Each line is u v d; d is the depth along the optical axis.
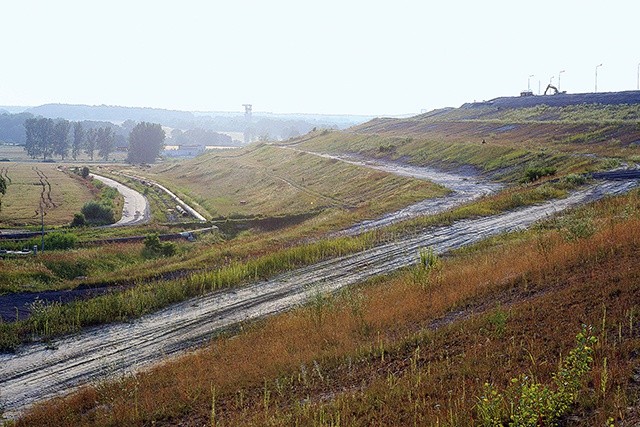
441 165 72.00
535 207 38.25
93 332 23.83
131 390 16.22
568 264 19.86
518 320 15.21
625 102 94.06
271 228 55.94
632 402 9.86
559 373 10.48
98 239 49.94
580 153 57.16
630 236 21.08
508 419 10.06
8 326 24.20
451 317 17.81
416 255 30.56
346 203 60.44
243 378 15.51
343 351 16.08
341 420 11.57
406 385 12.56
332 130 135.62
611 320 13.44
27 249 46.72
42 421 15.23
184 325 23.92
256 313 24.48
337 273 29.03
